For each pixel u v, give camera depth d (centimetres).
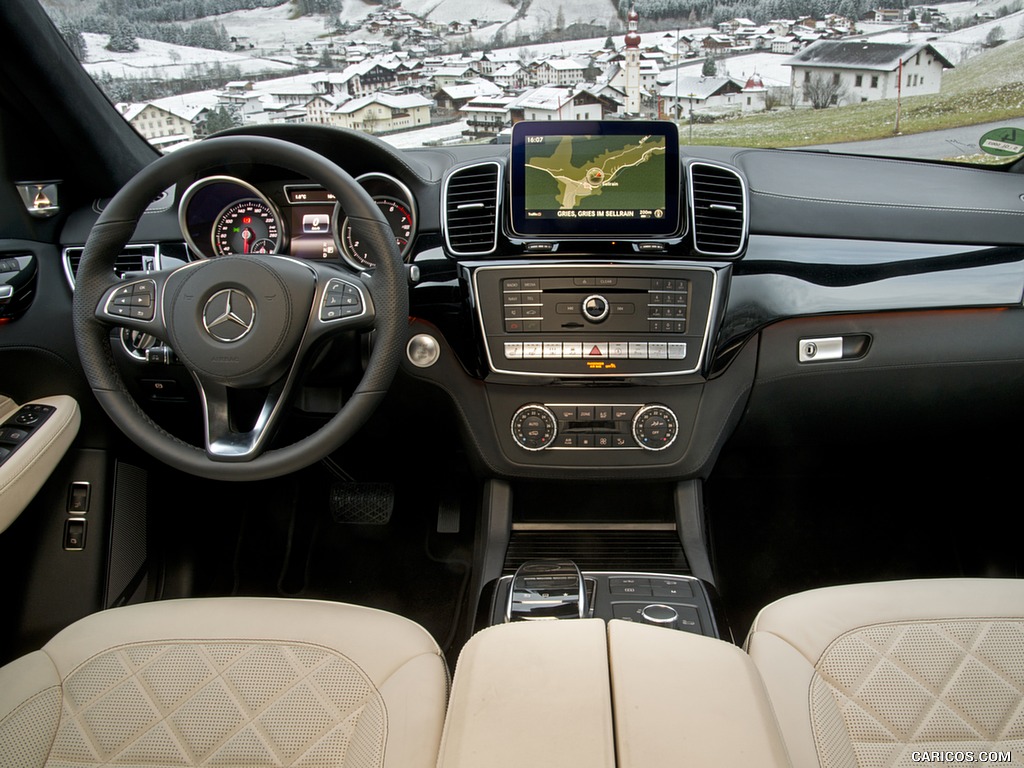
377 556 225
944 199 172
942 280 169
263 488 228
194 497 210
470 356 170
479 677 89
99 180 186
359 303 130
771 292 168
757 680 90
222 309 127
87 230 181
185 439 199
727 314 167
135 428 132
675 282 162
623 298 163
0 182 169
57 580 184
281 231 166
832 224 168
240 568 221
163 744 102
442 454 207
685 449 174
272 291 127
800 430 191
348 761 99
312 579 219
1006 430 191
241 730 104
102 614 125
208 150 128
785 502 230
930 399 182
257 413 157
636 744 78
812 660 112
